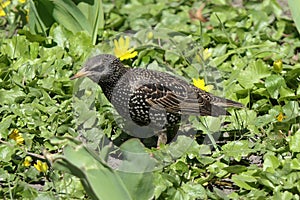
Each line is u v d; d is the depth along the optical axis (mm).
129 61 13094
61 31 13469
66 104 11680
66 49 13266
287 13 15453
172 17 15164
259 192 9680
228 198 9617
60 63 12648
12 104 11625
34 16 13508
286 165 9891
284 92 11938
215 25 14734
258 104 11945
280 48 13609
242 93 12102
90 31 13547
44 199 9547
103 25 14203
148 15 15312
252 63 12586
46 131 11094
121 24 15078
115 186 8586
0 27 14820
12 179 10203
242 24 14586
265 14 14766
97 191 8359
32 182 10344
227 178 10367
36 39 13414
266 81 11977
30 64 12555
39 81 12266
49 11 13500
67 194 9617
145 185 9164
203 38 13875
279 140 10820
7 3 14711
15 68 12680
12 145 10703
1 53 13188
